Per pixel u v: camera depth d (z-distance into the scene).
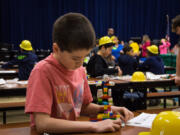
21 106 2.65
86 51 0.99
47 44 8.93
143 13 10.70
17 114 3.97
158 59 4.37
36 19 8.73
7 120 3.61
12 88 2.35
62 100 1.13
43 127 1.01
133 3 10.51
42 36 8.87
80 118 1.67
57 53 1.05
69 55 0.99
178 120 0.86
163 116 0.89
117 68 3.40
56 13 9.04
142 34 10.75
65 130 1.00
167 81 3.01
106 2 10.01
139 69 4.45
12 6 8.29
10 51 5.65
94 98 2.48
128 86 2.80
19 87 2.40
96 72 3.22
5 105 2.64
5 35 8.27
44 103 1.03
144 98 3.03
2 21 8.18
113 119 1.16
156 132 0.89
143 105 3.22
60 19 1.02
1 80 2.51
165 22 11.02
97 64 3.25
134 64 4.34
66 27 0.97
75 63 1.04
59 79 1.11
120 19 10.33
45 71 1.08
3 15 8.19
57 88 1.11
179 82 2.56
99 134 1.00
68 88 1.15
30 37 8.67
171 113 0.90
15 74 4.02
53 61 1.11
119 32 10.36
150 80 3.00
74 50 0.97
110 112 1.17
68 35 0.95
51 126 1.00
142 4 10.63
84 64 4.12
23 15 8.50
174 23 2.52
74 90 1.18
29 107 1.03
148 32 10.83
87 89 1.34
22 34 8.50
